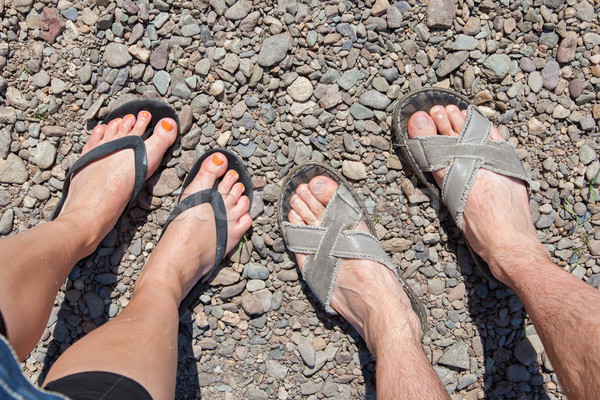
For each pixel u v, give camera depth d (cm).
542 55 85
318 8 83
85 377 60
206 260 82
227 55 83
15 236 69
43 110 83
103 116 84
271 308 86
